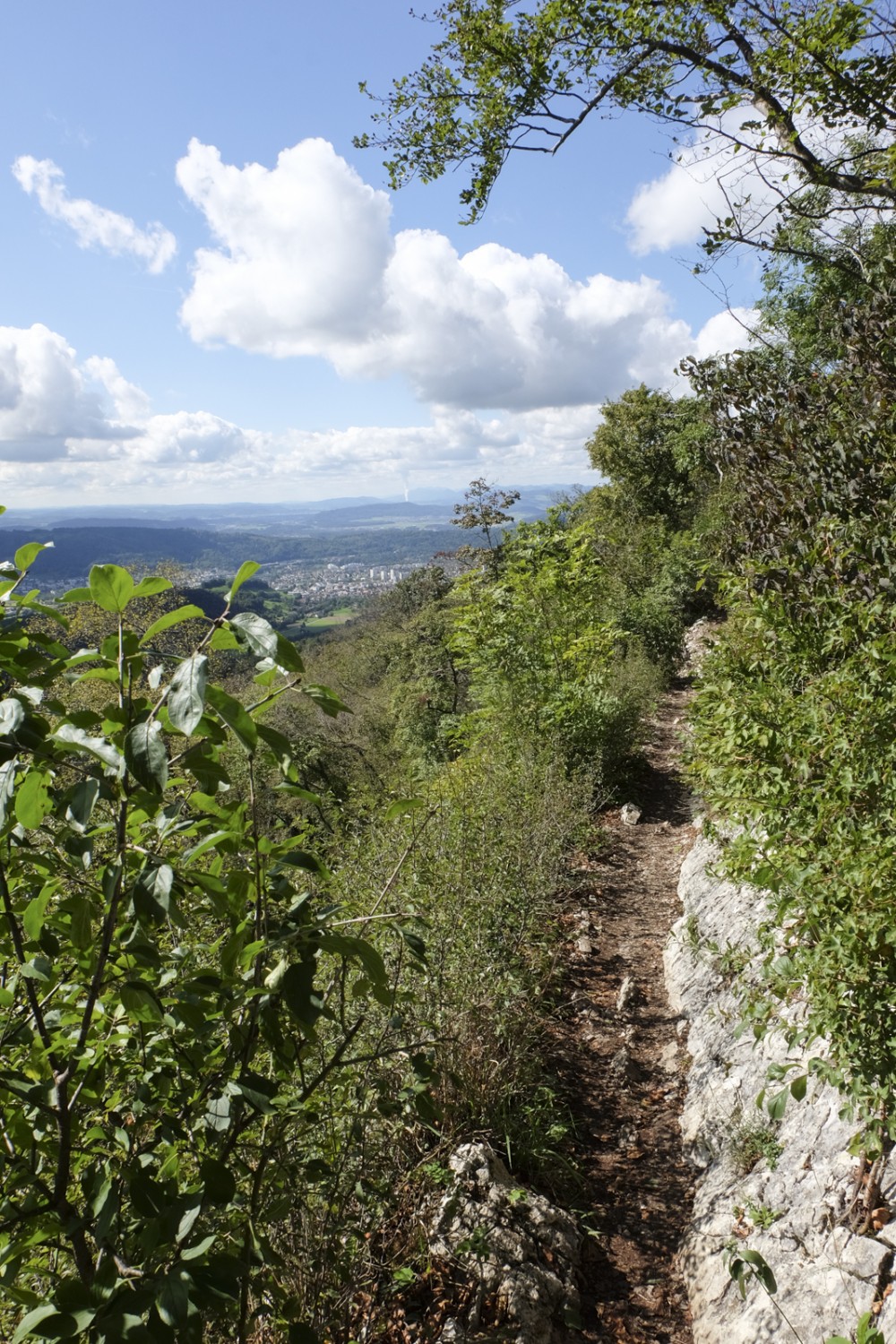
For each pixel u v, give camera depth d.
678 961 5.38
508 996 4.43
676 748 11.05
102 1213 1.34
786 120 5.64
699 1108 3.96
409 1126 3.46
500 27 6.45
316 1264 2.42
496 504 23.16
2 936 1.56
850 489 4.16
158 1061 1.70
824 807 2.59
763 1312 2.66
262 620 1.36
